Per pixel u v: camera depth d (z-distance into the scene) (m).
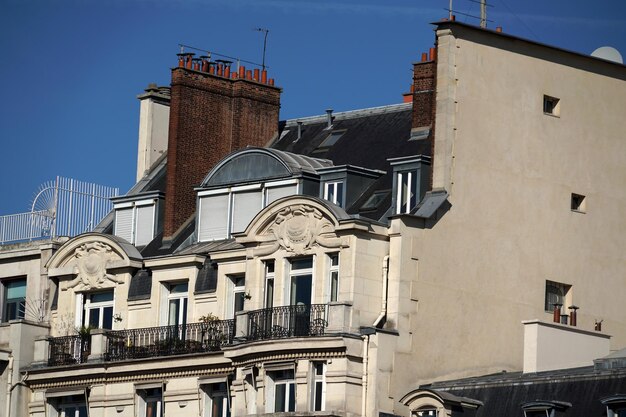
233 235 77.06
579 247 78.50
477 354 75.00
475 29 76.75
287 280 75.75
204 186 82.25
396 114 84.19
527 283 76.81
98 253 82.56
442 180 75.44
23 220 86.12
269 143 87.06
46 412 81.81
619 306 79.31
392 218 74.31
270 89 87.31
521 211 77.06
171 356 78.50
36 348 82.50
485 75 76.94
